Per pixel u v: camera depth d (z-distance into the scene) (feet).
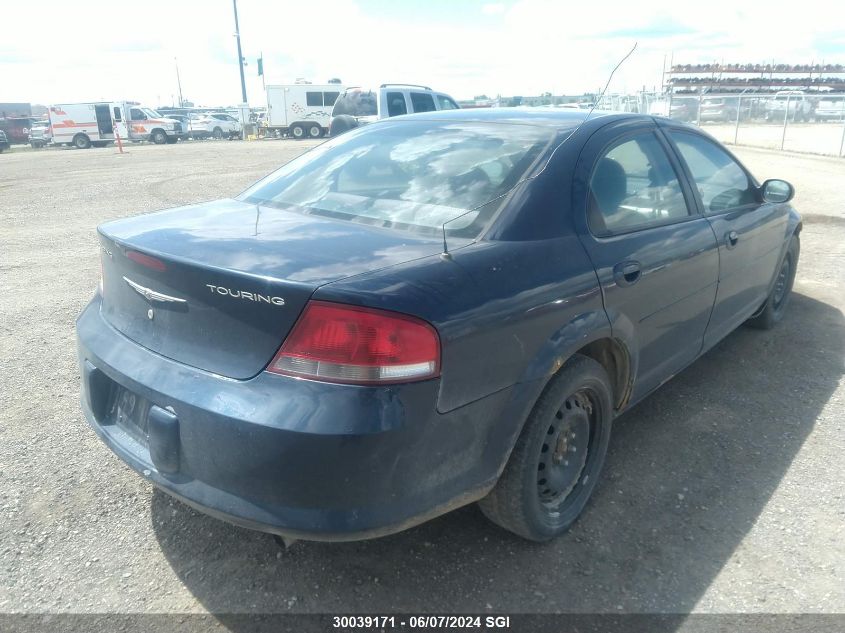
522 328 7.79
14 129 156.04
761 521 9.54
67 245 26.86
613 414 10.13
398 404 6.61
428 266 7.30
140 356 7.80
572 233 8.95
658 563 8.69
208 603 7.96
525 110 11.58
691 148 12.57
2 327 16.99
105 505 9.70
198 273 7.15
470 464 7.50
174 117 134.82
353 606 7.94
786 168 50.24
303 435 6.43
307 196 10.10
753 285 14.48
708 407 12.96
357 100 59.16
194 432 7.00
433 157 10.09
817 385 13.96
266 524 6.72
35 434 11.60
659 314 10.53
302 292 6.60
